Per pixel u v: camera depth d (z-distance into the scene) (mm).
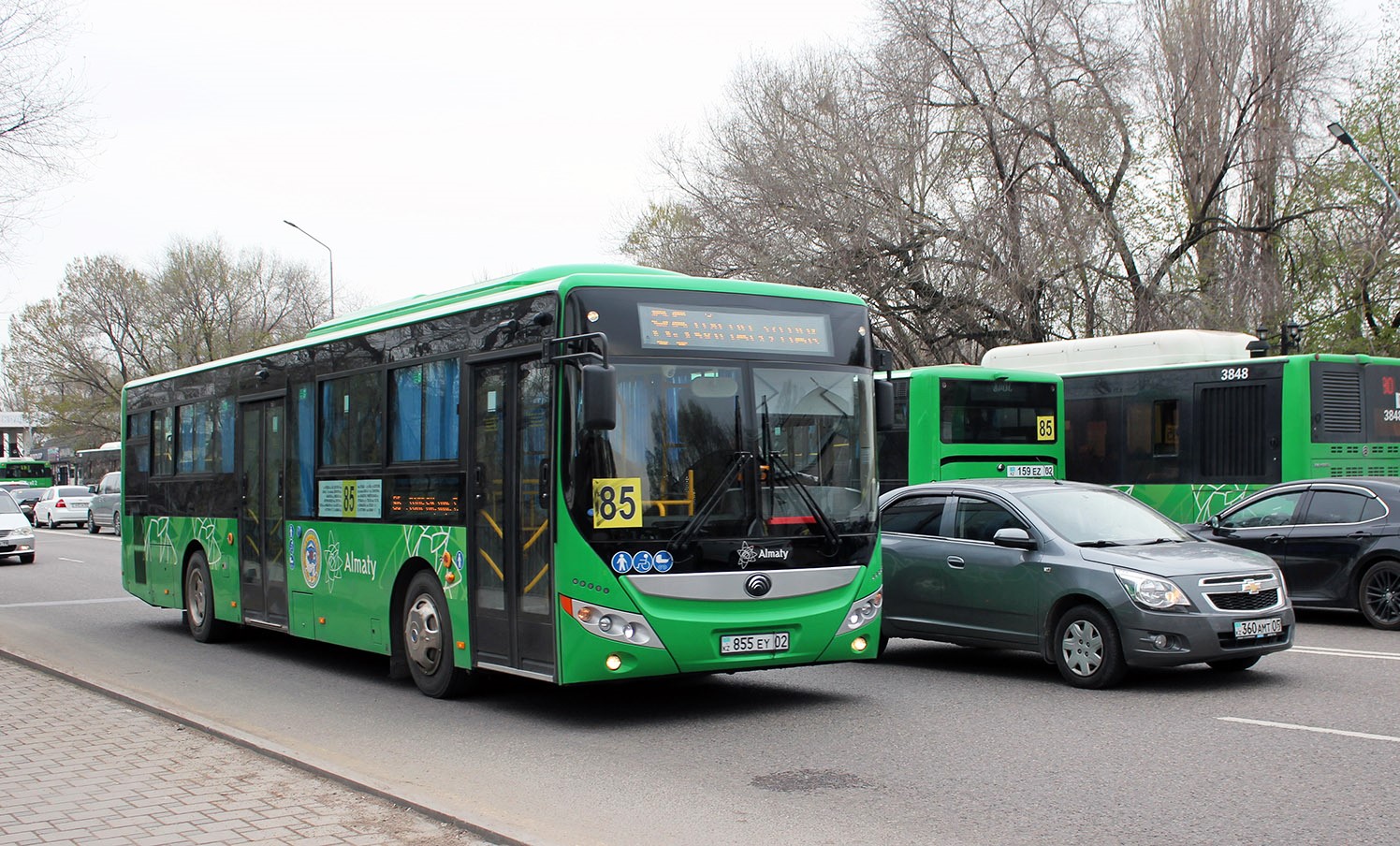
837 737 8844
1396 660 11977
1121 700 10102
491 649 9891
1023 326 31219
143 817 6527
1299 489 15648
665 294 9398
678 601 9039
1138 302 30500
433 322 10773
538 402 9352
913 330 33656
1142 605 10305
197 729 8914
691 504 9156
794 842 6207
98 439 76875
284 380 13383
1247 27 30531
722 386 9422
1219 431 19156
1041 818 6566
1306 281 32281
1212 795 6969
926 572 12125
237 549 14328
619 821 6660
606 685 11375
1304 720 9070
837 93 33375
